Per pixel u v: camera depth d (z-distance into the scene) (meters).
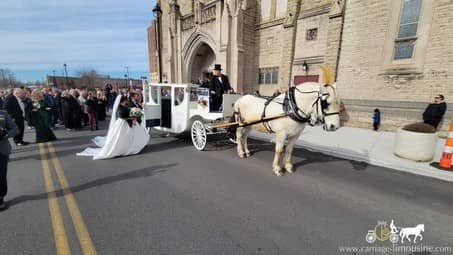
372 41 8.88
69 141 7.52
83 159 5.43
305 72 11.84
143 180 4.14
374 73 8.99
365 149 6.29
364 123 9.53
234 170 4.77
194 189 3.80
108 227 2.67
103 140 7.32
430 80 7.71
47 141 7.38
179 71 18.41
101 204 3.22
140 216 2.93
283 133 4.46
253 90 14.95
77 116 9.86
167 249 2.32
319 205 3.33
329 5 10.38
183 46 17.66
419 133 5.12
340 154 6.05
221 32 13.73
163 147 6.71
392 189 3.94
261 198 3.51
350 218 3.00
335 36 9.84
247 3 13.69
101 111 12.39
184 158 5.59
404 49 8.19
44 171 4.55
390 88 8.66
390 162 5.18
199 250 2.31
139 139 6.05
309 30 11.48
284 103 4.38
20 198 3.37
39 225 2.69
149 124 7.36
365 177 4.50
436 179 4.44
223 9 13.52
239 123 5.42
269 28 13.55
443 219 3.02
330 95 3.76
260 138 8.16
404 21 8.05
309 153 6.28
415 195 3.72
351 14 9.34
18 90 6.81
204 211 3.09
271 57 13.73
